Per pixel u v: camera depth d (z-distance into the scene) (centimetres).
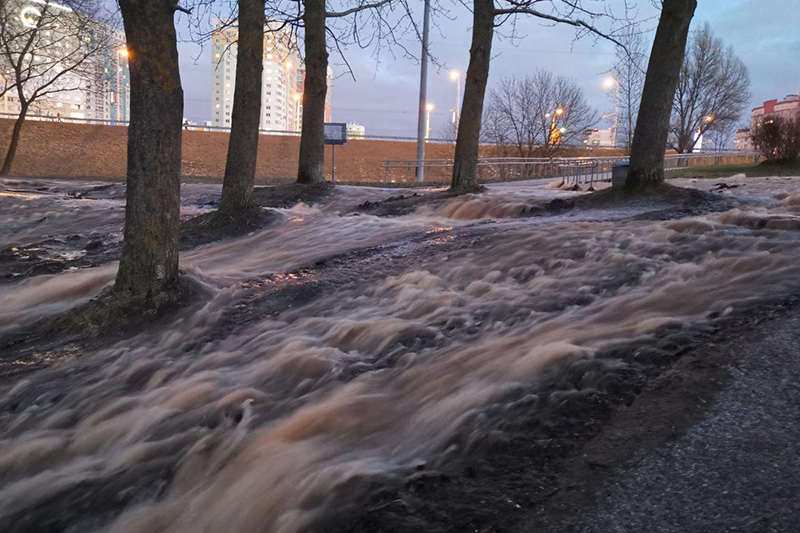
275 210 1443
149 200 778
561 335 511
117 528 387
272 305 777
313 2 1791
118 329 738
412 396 468
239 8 1369
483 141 4725
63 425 532
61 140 4338
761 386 371
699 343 443
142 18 728
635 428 353
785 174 2042
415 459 372
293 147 4566
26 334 765
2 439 518
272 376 567
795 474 284
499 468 339
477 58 1532
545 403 397
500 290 702
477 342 550
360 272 877
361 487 343
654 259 708
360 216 1365
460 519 300
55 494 428
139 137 769
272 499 364
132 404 544
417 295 729
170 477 429
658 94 1162
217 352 649
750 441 318
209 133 4678
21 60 3400
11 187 2416
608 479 310
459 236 985
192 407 525
